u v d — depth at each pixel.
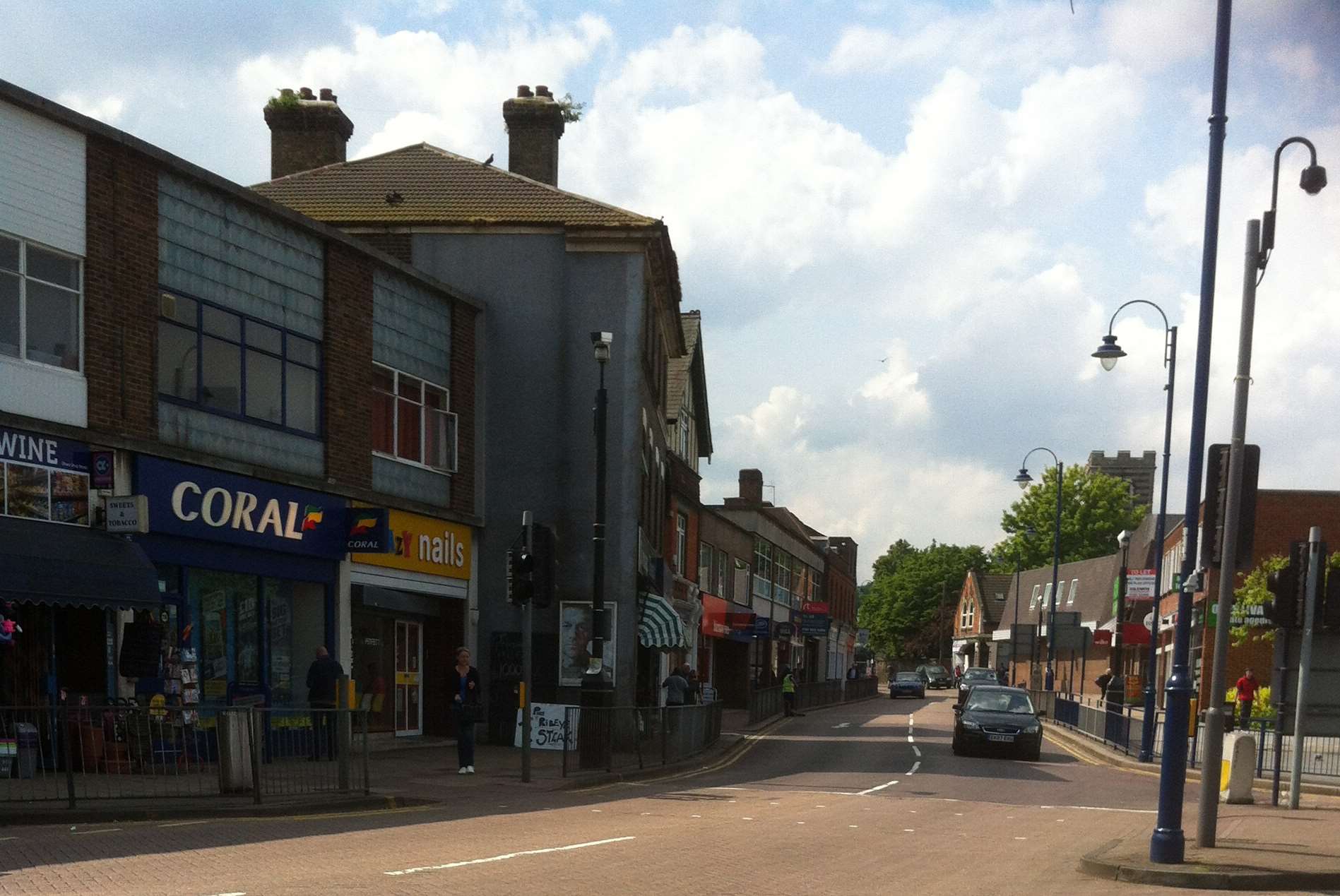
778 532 66.50
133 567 18.12
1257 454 12.92
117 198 19.17
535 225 29.06
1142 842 13.15
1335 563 35.84
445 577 27.47
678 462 43.69
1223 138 12.75
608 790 19.92
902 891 10.05
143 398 19.45
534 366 29.03
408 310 26.73
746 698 57.75
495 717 28.11
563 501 28.75
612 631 28.31
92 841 11.99
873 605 139.00
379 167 31.89
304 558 22.94
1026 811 17.91
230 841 12.27
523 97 34.75
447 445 27.98
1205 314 12.80
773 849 12.59
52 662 17.84
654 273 31.58
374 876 9.89
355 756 16.89
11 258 17.50
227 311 21.56
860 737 36.72
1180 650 12.00
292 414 23.11
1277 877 10.91
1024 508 108.38
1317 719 33.16
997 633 106.50
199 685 20.67
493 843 12.44
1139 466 123.94
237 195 21.61
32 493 17.48
